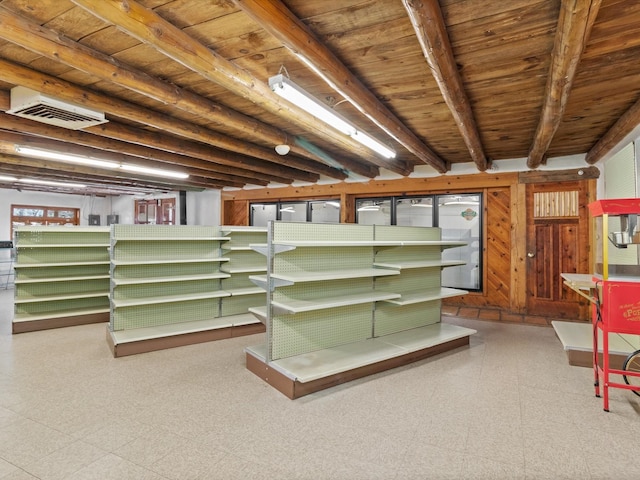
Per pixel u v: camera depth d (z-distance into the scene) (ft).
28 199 35.22
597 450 7.61
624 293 9.25
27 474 6.75
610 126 13.88
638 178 12.82
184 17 7.18
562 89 9.00
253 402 9.69
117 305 13.66
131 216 38.96
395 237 14.57
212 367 12.25
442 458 7.32
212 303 16.51
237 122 12.84
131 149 16.70
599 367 11.98
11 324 17.51
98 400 9.73
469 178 20.95
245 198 30.19
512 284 19.90
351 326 12.90
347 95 9.61
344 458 7.31
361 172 21.90
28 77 9.21
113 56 8.76
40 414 8.96
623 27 7.34
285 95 9.05
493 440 7.97
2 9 6.74
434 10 6.37
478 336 16.33
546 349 14.46
